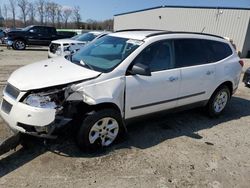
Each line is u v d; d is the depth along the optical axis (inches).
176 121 213.2
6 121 147.4
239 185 139.3
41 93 138.6
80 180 132.5
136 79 161.9
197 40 201.9
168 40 182.1
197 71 195.3
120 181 134.0
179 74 183.9
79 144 152.1
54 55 418.0
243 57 933.8
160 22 1272.1
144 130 191.6
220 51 218.8
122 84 156.6
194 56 196.9
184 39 192.5
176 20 1173.1
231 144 182.2
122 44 175.5
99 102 147.6
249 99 296.5
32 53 674.2
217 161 159.3
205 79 202.5
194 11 1082.7
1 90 267.7
